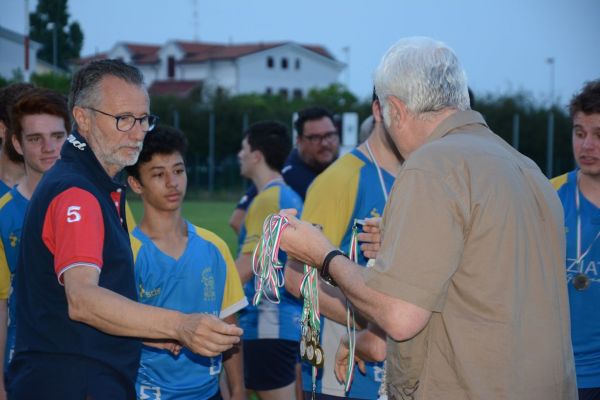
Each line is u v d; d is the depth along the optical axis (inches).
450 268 84.7
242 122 1248.8
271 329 191.0
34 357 100.0
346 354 119.3
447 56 94.7
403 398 94.2
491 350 85.8
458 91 94.5
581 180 147.5
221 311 145.3
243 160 215.8
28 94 141.7
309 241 99.7
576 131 143.3
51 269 99.2
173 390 135.9
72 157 103.7
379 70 97.2
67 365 98.9
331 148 232.8
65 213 97.1
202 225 773.3
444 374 89.0
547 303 89.7
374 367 128.4
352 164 132.6
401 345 92.4
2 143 156.8
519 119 1147.9
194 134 1234.0
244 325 195.2
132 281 105.0
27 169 142.3
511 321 85.9
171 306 137.3
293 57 2546.8
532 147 1149.1
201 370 138.6
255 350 193.0
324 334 132.3
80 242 96.0
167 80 2400.3
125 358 103.5
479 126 95.1
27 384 99.7
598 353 142.3
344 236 131.5
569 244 144.5
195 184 1236.5
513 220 87.4
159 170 136.2
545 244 91.9
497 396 85.7
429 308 84.9
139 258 136.3
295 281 129.4
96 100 105.3
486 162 88.8
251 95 1594.5
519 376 86.3
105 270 101.0
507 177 88.8
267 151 207.2
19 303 103.1
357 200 130.0
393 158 131.3
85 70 107.0
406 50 95.0
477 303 86.5
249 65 2482.8
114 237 102.3
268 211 189.8
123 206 108.7
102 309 92.7
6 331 135.0
